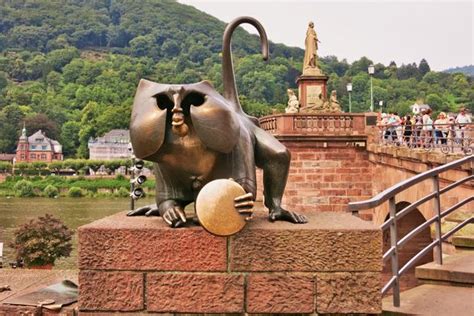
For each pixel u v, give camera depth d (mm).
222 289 3389
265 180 3809
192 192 3584
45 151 129750
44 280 4863
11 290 4488
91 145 129375
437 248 6445
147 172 60688
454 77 119250
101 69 163500
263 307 3387
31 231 16859
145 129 3268
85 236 3395
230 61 4051
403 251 21906
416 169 18000
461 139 15578
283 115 26094
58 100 152750
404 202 19719
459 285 6035
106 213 63406
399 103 104938
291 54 180125
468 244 7391
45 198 92250
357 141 26000
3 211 65938
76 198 92500
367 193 26031
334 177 26109
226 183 3227
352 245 3377
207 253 3387
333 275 3383
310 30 30875
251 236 3385
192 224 3506
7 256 20953
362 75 117312
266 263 3383
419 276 6285
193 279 3389
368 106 110188
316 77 31016
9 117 138625
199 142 3344
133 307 3383
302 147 26078
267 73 118625
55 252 16828
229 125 3309
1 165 113438
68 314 3914
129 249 3387
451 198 14039
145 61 169250
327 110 30500
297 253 3385
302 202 26016
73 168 113188
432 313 5023
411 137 20188
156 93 3330
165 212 3504
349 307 3373
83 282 3396
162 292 3389
